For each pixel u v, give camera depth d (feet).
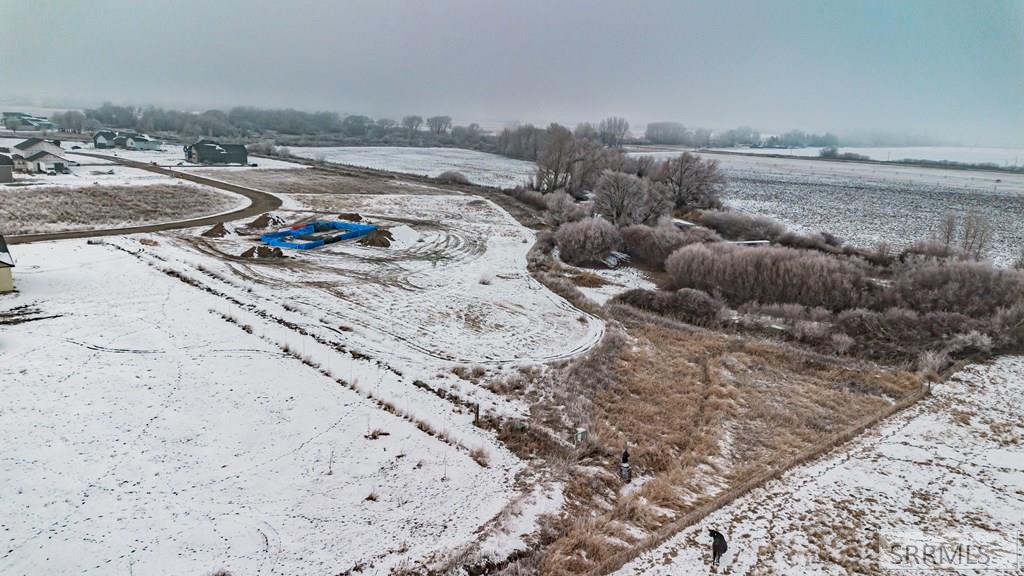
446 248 151.23
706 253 138.62
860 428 76.07
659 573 47.73
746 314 121.08
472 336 95.81
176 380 69.10
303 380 72.38
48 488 49.62
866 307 122.62
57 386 65.16
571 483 59.47
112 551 44.06
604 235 158.20
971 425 78.02
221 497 51.11
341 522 49.78
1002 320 111.14
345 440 61.26
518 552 48.55
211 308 91.81
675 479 62.44
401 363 81.00
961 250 157.58
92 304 89.04
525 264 142.31
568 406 75.97
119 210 157.58
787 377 93.09
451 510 52.70
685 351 100.48
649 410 78.18
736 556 50.65
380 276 121.60
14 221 135.95
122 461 54.13
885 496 61.31
